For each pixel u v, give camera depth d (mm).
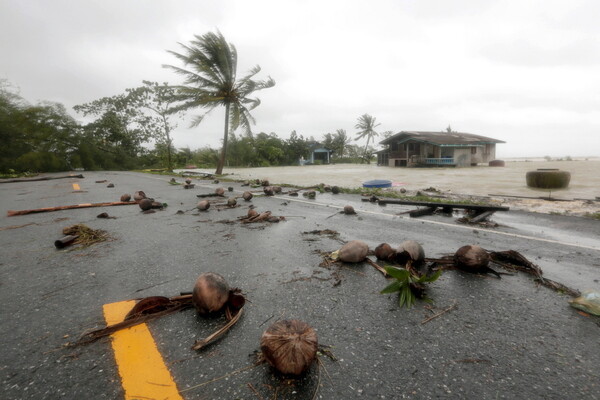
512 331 1623
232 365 1364
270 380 1269
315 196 7605
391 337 1578
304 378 1282
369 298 2018
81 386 1253
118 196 8453
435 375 1302
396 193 7961
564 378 1277
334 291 2129
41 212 5762
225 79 21344
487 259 2375
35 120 31047
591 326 1661
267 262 2752
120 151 36594
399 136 35000
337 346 1503
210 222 4605
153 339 1568
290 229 4086
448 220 4664
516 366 1354
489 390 1216
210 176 16375
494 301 1960
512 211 5344
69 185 13055
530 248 3146
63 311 1888
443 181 12406
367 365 1365
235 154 49656
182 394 1200
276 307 1902
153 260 2848
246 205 6324
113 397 1193
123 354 1454
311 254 2975
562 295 2031
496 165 30281
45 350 1493
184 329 1658
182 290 2176
